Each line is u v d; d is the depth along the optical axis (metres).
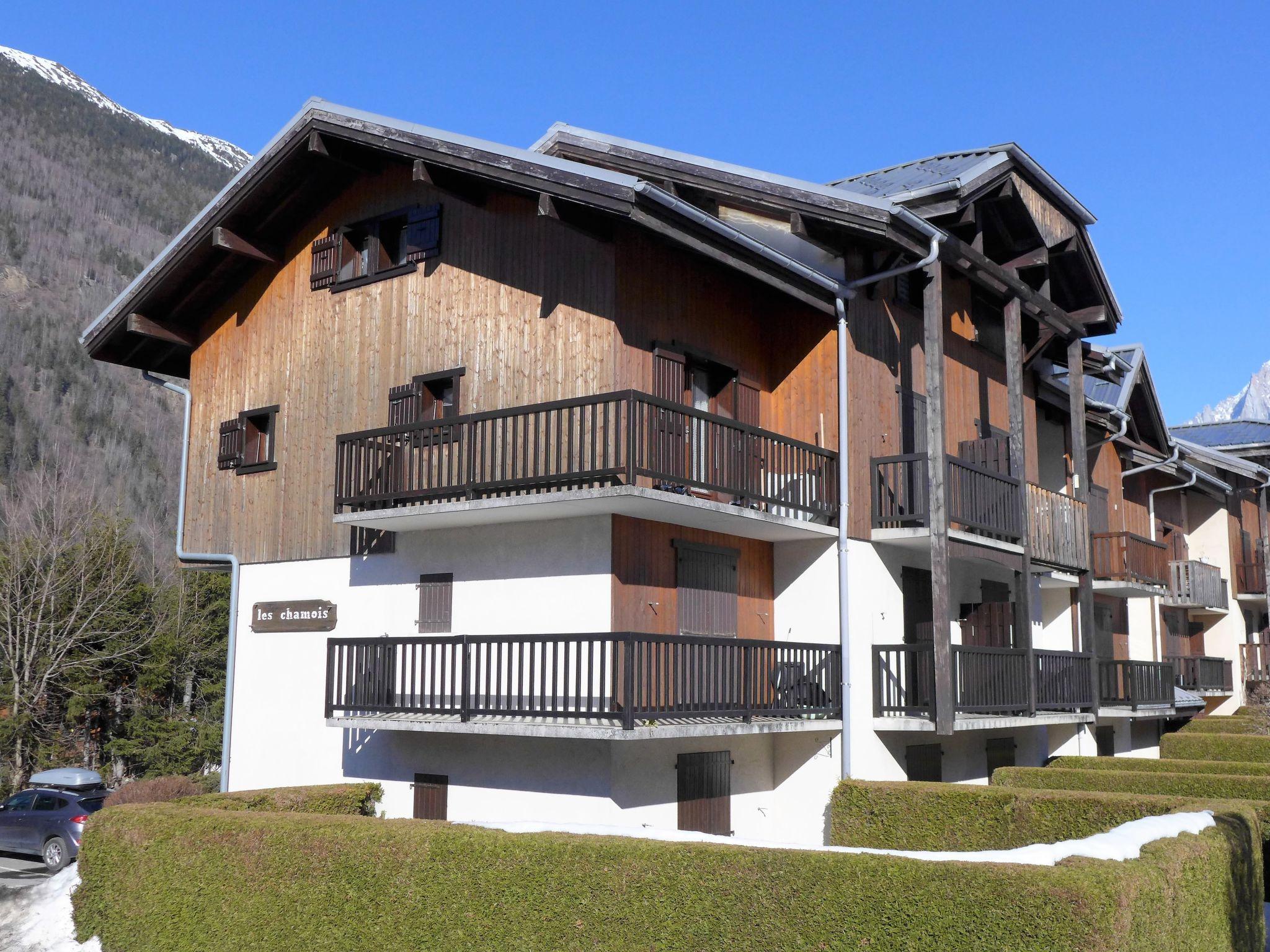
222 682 40.09
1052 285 20.41
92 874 12.50
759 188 15.34
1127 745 26.44
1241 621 35.16
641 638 13.04
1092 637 19.56
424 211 16.89
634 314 14.82
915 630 17.30
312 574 17.53
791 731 14.96
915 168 18.53
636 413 13.48
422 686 14.59
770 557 16.73
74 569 36.00
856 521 16.19
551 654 14.55
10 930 13.01
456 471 15.80
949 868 8.45
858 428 16.36
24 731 33.50
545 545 14.85
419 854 10.55
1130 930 7.97
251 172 17.47
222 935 11.41
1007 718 16.70
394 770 15.95
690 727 13.34
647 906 9.51
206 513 19.22
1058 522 19.03
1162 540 32.19
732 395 16.19
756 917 9.09
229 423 19.03
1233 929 10.22
